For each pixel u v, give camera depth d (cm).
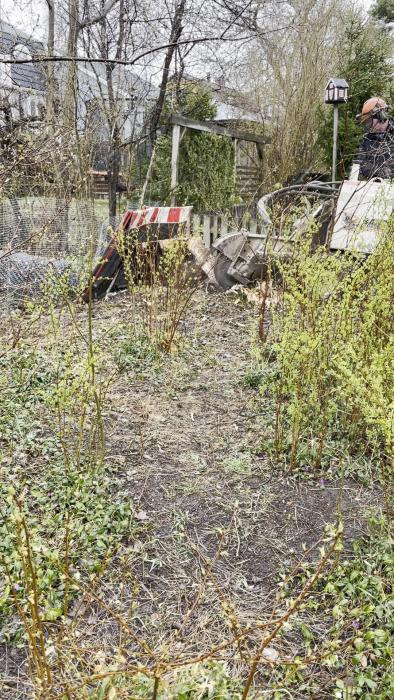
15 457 356
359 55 1311
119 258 670
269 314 619
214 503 324
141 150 1145
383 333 349
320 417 373
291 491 335
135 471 351
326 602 252
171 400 446
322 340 343
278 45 1405
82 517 296
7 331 541
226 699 200
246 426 405
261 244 680
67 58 447
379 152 635
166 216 659
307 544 291
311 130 1359
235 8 1011
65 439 382
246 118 1627
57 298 579
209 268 696
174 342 535
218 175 1157
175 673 196
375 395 269
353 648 227
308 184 646
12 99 885
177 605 255
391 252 379
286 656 228
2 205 611
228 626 241
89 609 249
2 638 236
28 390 443
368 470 346
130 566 275
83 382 342
